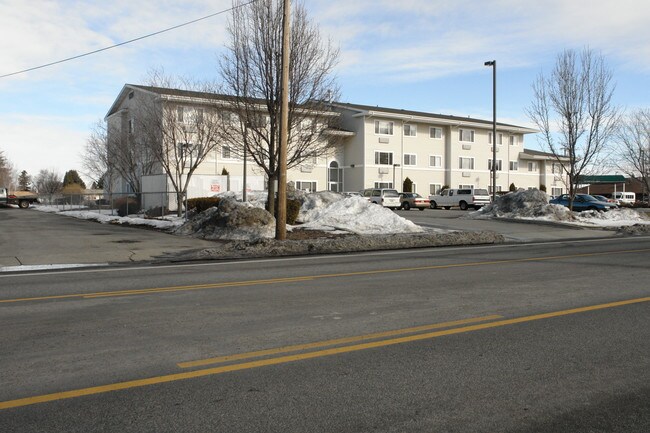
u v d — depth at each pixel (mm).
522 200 29250
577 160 27797
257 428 3859
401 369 5086
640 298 8328
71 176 102875
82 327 6633
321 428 3857
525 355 5500
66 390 4562
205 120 28203
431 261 13461
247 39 18656
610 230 24672
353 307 7734
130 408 4203
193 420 3990
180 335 6242
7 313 7473
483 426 3898
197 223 21094
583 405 4273
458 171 59688
